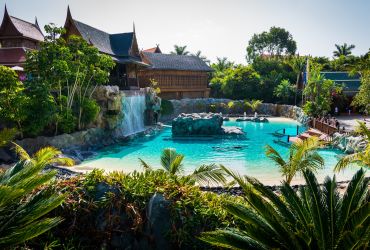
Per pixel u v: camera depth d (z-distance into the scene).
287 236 5.36
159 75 57.16
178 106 55.03
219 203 7.89
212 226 7.26
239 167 20.58
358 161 12.31
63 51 25.25
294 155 11.29
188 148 27.73
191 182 8.98
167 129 41.66
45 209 6.20
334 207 5.80
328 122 32.81
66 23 35.31
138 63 41.91
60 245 7.39
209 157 23.88
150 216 7.64
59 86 25.42
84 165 20.86
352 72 27.98
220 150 26.73
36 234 5.68
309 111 42.44
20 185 6.04
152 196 7.97
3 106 21.14
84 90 28.81
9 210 6.71
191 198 7.93
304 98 54.59
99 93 29.94
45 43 25.16
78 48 27.50
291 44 97.31
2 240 5.60
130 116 35.78
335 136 26.69
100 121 29.64
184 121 34.25
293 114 50.62
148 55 57.66
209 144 29.83
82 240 7.62
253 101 58.00
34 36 35.66
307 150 11.44
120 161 22.31
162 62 58.22
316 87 44.66
